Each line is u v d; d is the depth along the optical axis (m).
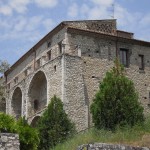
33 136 25.08
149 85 46.19
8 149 21.91
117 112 31.98
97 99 33.25
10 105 51.22
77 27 44.41
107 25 46.97
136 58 46.22
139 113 32.28
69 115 39.91
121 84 33.25
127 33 47.91
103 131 29.30
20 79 51.19
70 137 33.38
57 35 44.22
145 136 27.02
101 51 44.22
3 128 23.72
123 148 23.42
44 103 45.66
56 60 42.12
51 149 31.41
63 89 40.34
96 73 43.16
